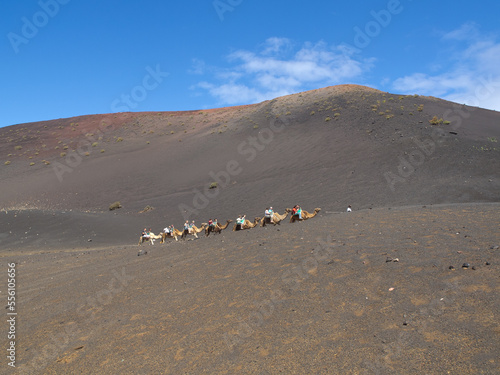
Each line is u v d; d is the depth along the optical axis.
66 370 8.16
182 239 32.16
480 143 45.53
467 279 7.88
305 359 6.62
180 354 7.81
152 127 111.50
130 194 62.12
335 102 86.69
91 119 129.62
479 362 5.41
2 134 119.06
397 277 8.82
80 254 27.61
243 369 6.79
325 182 45.94
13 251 35.12
